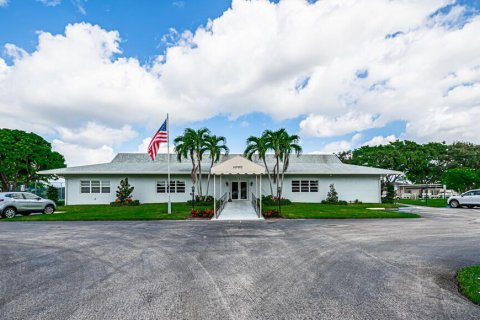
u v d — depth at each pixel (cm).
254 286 509
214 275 573
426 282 529
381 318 382
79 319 382
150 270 611
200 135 2473
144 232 1139
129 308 416
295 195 2742
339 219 1582
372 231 1145
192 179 2523
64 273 595
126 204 2422
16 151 3147
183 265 648
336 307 417
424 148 4634
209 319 378
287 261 682
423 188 4566
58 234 1093
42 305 430
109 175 2634
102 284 523
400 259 698
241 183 2758
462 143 5062
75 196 2586
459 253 762
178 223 1442
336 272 592
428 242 915
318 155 3309
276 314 393
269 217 1652
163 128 1922
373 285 512
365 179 2775
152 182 2677
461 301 441
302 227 1269
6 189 3347
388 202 2856
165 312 401
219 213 1828
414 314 395
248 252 778
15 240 972
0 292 488
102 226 1328
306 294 469
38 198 1811
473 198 2375
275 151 2414
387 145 4925
